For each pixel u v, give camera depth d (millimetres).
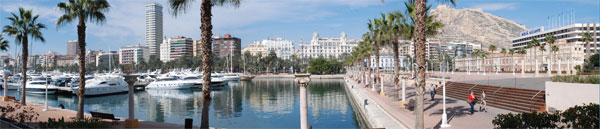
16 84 66125
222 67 172875
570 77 20578
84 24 21594
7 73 35094
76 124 16500
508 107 23328
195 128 19859
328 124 26875
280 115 32500
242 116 31891
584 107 12180
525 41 152625
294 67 185375
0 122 19016
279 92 61750
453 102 27812
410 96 35406
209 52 16203
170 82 67688
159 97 53000
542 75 51250
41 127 16344
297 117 31203
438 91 37719
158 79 79062
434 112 22047
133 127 19078
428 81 53656
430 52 171000
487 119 19047
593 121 11070
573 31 117250
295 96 52938
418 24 15352
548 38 92625
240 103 43250
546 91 20891
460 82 38094
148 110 37344
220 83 79062
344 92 60156
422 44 15320
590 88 17500
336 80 115438
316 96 52125
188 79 74812
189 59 170500
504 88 28109
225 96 53938
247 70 183250
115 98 51844
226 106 40000
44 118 23062
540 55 95500
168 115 33281
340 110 35312
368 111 25000
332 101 44469
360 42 58812
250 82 106688
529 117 11383
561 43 96000
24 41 30766
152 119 30859
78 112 21266
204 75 16109
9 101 34250
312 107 38000
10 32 29250
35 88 57125
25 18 29797
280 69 188875
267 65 172875
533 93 23875
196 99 49375
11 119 19250
